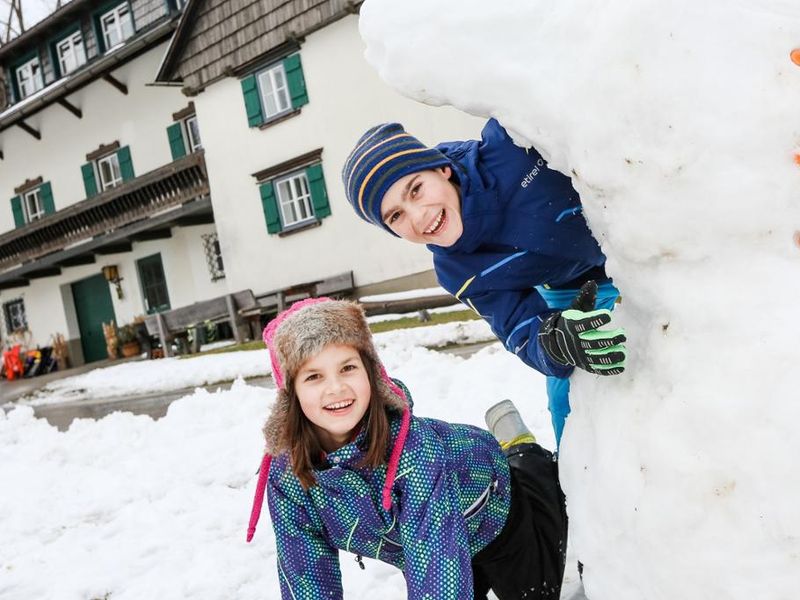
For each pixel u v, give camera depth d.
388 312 10.48
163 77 14.66
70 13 17.70
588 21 1.39
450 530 1.78
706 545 1.29
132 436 5.81
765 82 1.26
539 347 1.79
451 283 2.02
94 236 17.31
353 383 1.80
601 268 2.16
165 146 16.55
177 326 13.65
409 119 12.23
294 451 1.84
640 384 1.49
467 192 1.85
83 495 4.45
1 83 21.70
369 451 1.79
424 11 1.58
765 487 1.22
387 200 1.82
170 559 3.20
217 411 5.86
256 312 13.00
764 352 1.25
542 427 3.84
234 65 13.91
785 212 1.27
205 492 4.07
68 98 17.94
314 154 13.15
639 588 1.46
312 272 13.59
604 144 1.36
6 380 18.98
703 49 1.27
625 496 1.44
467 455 1.95
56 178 18.86
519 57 1.49
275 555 3.09
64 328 19.81
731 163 1.26
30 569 3.42
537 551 2.08
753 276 1.30
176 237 16.95
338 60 12.80
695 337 1.35
